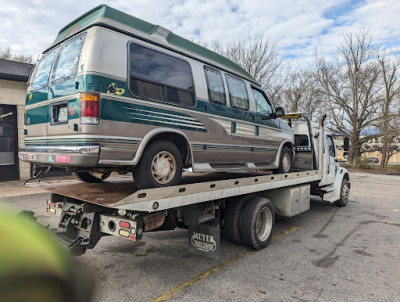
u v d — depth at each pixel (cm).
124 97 347
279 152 638
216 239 377
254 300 311
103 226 329
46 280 65
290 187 595
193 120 432
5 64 1118
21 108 1078
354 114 2758
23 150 406
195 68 450
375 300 315
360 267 404
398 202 936
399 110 2450
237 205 470
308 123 745
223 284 347
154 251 455
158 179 384
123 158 344
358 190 1229
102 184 490
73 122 331
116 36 351
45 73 393
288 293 327
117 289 331
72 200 381
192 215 375
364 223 656
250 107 559
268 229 495
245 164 552
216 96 480
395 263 420
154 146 371
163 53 404
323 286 346
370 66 2648
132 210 299
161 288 335
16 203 732
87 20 368
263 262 418
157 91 386
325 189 757
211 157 470
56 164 352
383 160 2512
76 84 330
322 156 724
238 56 2094
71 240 329
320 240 528
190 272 380
